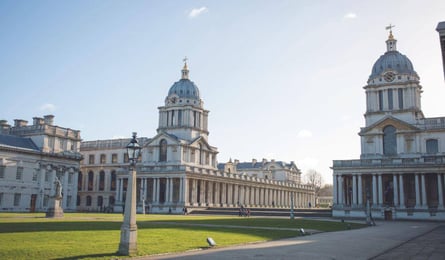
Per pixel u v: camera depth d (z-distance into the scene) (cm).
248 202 13888
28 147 10238
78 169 11456
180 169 11225
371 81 10669
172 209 10969
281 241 3197
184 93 12875
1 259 1914
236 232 3859
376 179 9612
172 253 2350
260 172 18850
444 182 8988
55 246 2398
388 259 2339
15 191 9631
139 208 11412
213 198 12469
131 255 2205
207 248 2612
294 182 17812
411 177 9581
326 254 2441
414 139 9806
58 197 6094
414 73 10362
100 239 2850
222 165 18750
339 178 9812
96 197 13462
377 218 9031
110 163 13488
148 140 12675
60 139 10969
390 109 10362
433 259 2358
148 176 11638
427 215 8744
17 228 3525
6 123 11125
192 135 12575
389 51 10925
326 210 10300
